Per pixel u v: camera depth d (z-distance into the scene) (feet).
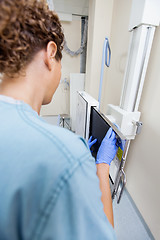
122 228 3.47
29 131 0.79
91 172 0.84
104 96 5.29
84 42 8.13
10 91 1.00
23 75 0.99
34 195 0.66
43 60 1.12
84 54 8.48
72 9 6.95
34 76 1.09
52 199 0.66
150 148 2.88
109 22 4.56
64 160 0.72
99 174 1.88
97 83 5.37
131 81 2.48
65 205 0.68
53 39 1.14
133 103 2.63
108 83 4.85
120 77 3.96
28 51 0.97
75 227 0.69
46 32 1.03
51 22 1.08
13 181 0.66
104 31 4.66
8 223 0.66
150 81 2.70
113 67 4.42
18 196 0.65
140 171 3.32
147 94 2.81
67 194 0.68
